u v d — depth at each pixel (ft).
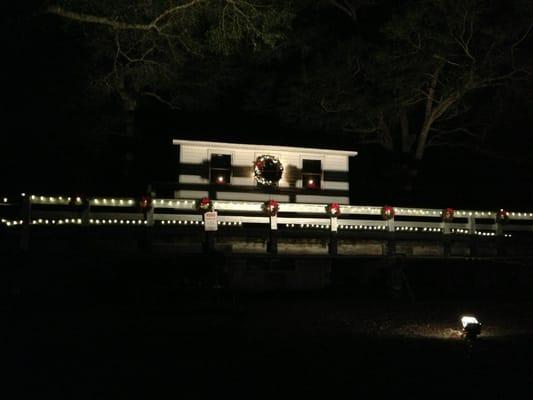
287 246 66.33
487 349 36.60
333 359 32.81
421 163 106.01
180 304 50.08
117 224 61.52
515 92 86.48
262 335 39.78
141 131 96.53
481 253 76.43
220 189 77.41
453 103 94.07
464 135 104.58
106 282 54.54
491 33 80.48
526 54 82.94
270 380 28.02
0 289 52.13
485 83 87.81
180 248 63.16
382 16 95.09
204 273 56.95
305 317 48.70
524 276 70.49
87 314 45.39
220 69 86.99
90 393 25.46
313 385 27.27
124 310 47.70
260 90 95.86
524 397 25.99
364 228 79.41
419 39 83.10
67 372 28.76
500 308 57.47
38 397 24.85
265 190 78.74
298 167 80.43
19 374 28.32
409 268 68.03
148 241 59.67
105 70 69.51
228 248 64.54
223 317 46.60
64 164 77.92
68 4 55.83
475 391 26.78
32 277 52.90
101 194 89.71
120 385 26.68
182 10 55.72
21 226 55.77
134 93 83.82
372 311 53.42
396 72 85.20
